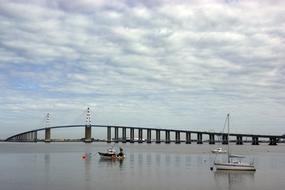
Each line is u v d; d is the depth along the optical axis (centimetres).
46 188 6869
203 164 12494
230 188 7138
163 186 7206
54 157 16312
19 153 19938
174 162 13475
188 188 7031
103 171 9900
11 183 7462
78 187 6988
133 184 7388
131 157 16500
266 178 8631
